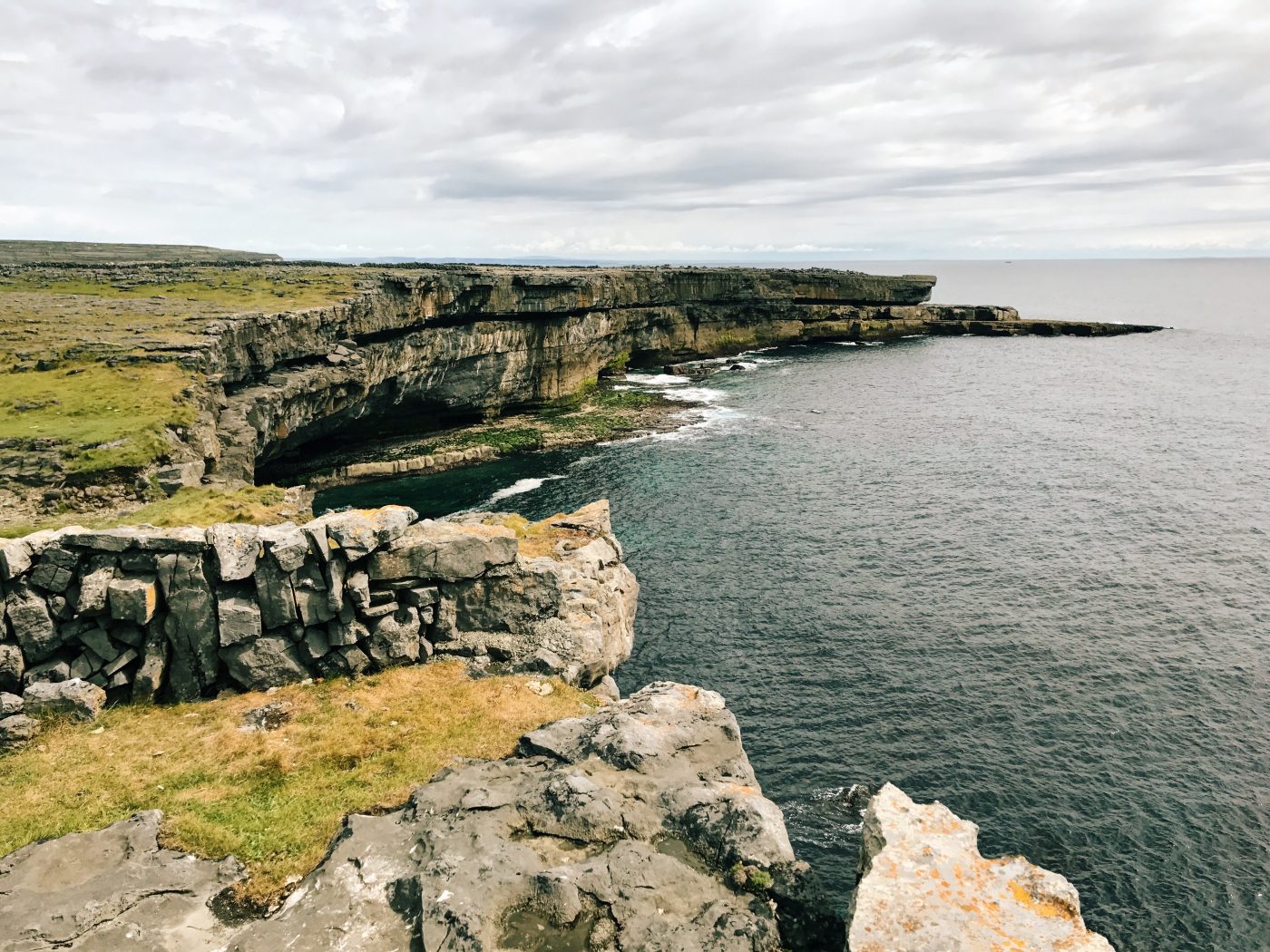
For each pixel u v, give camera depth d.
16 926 12.15
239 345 62.78
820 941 12.71
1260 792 33.97
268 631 21.72
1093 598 51.53
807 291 173.00
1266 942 27.11
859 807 33.47
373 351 78.69
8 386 49.06
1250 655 44.59
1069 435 95.31
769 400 116.25
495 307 96.25
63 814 16.28
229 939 12.88
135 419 44.28
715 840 14.66
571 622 26.11
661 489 74.69
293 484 73.62
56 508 35.88
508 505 70.25
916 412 108.81
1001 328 191.88
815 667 43.94
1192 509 68.12
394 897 13.31
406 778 18.03
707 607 50.91
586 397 115.00
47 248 197.38
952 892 11.95
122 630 20.55
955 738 37.84
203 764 18.27
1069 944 11.03
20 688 19.83
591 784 15.88
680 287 141.25
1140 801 33.62
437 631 24.06
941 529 64.00
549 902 12.87
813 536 62.81
